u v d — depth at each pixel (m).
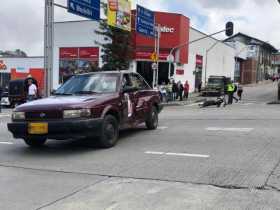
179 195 6.05
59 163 8.28
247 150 9.20
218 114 18.56
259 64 99.81
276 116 16.80
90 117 9.12
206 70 54.91
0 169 7.88
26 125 9.10
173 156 8.68
